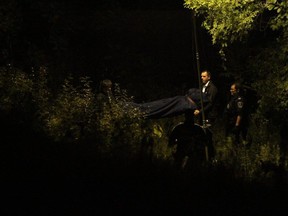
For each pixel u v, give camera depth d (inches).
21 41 671.1
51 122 429.1
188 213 270.7
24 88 466.3
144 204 270.2
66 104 450.0
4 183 279.6
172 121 534.0
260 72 470.3
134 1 940.6
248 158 433.1
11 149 336.2
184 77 753.0
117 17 845.8
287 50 447.2
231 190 308.3
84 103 453.7
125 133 441.4
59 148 350.3
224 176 326.0
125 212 258.4
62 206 257.9
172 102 454.0
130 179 301.7
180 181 308.2
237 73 513.0
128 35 812.0
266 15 483.8
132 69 754.2
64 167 309.3
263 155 452.4
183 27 834.2
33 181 285.6
